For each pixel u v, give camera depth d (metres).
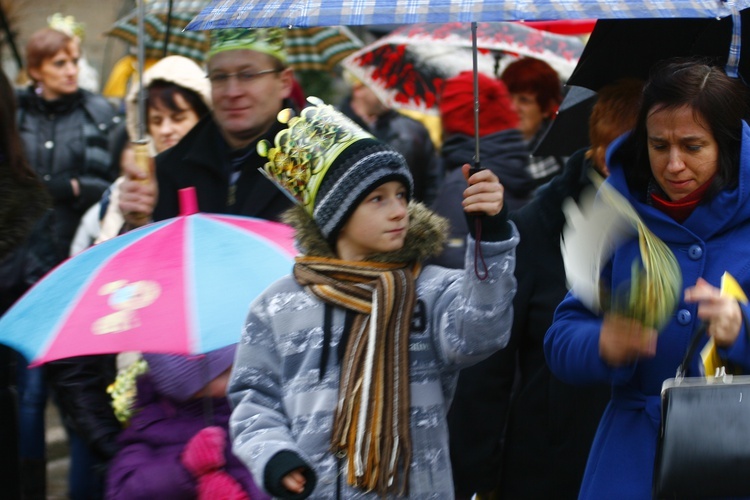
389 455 3.77
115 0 15.78
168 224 4.63
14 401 5.12
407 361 3.85
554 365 4.12
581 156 5.03
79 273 4.51
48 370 5.22
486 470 5.07
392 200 3.93
